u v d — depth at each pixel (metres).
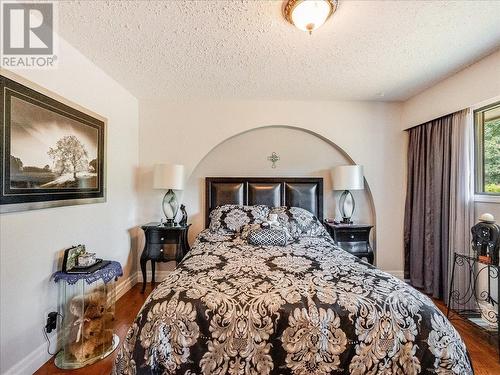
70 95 1.97
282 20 1.67
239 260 1.80
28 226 1.59
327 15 1.55
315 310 1.20
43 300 1.70
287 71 2.41
